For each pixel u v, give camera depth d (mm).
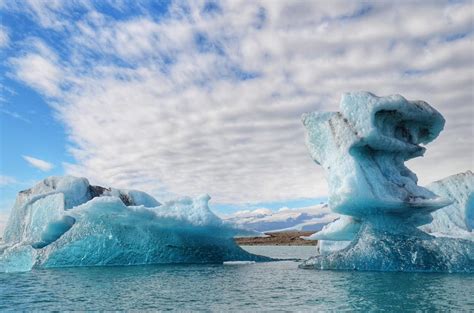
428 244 16516
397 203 17188
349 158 17594
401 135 19609
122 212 21531
